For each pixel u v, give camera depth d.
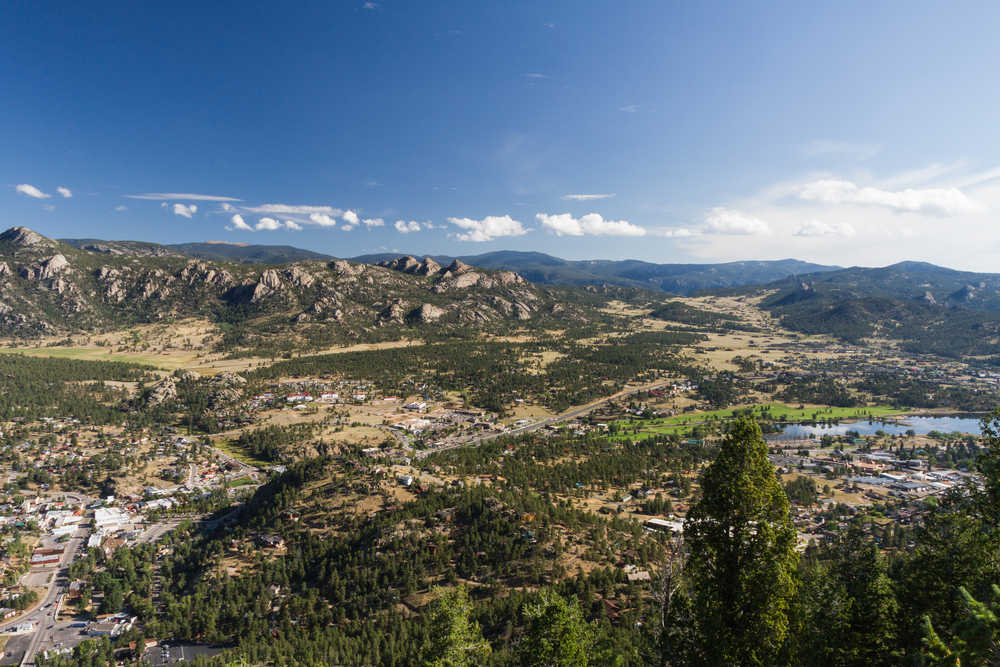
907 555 64.88
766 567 41.06
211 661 119.38
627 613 107.50
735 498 42.56
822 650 49.50
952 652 31.58
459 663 58.06
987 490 48.88
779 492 42.81
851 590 57.34
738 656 40.75
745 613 41.84
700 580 44.47
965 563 50.47
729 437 44.31
